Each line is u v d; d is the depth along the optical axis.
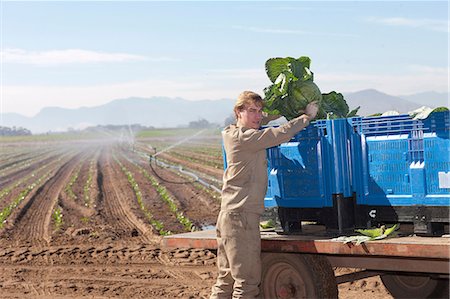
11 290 10.88
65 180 39.84
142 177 37.44
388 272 6.78
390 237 6.12
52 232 17.72
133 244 15.05
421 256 5.59
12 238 17.09
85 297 10.17
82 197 28.61
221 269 6.87
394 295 7.82
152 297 9.94
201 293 10.01
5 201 28.22
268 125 7.41
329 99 7.71
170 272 11.72
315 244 6.28
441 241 5.71
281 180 7.01
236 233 6.52
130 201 25.14
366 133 6.55
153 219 19.19
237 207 6.49
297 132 6.36
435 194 6.05
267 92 7.14
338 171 6.61
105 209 23.31
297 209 6.93
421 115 6.05
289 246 6.48
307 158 6.79
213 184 31.33
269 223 7.25
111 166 52.31
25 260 13.61
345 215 6.65
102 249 14.15
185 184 31.78
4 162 73.75
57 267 12.74
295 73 7.13
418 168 6.13
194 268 11.94
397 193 6.34
